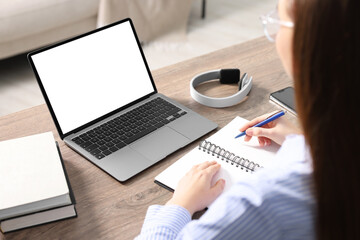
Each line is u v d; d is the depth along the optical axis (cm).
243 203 60
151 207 88
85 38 115
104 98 117
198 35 329
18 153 96
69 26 282
